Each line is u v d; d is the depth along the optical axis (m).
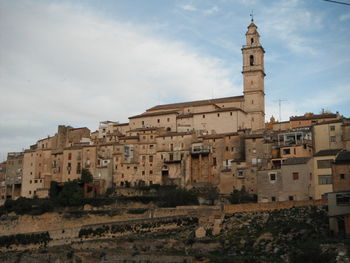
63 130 197.25
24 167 183.25
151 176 163.50
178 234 105.06
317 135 131.38
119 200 143.00
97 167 167.00
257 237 90.44
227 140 156.12
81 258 111.69
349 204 84.00
